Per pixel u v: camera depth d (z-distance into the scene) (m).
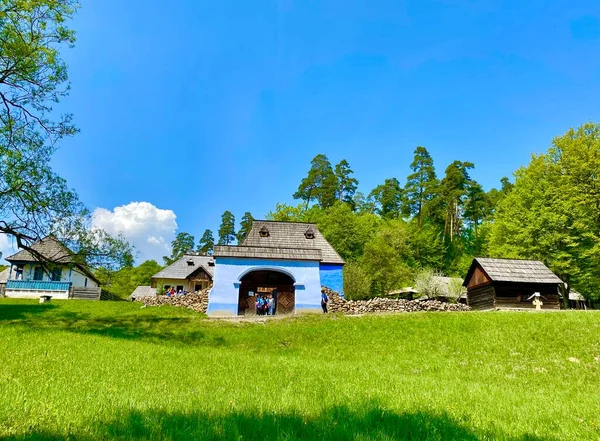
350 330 19.64
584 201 37.84
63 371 8.40
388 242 65.31
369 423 4.78
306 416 5.12
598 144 39.03
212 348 15.86
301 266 28.81
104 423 4.41
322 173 84.06
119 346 13.08
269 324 21.48
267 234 37.66
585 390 10.39
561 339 16.66
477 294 34.00
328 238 64.81
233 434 4.14
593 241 37.47
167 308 29.83
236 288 27.53
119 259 20.92
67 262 20.72
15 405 5.10
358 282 46.00
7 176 18.36
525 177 45.75
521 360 14.48
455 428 4.73
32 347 11.93
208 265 64.31
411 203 83.50
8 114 19.91
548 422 5.52
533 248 39.84
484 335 17.88
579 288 39.84
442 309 30.31
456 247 75.38
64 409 5.01
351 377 9.05
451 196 74.38
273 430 4.35
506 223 43.56
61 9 20.06
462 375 11.85
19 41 19.34
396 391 7.42
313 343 17.78
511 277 31.19
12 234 19.59
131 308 29.70
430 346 16.73
